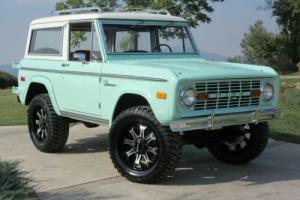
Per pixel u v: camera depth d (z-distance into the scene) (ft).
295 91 51.49
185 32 26.78
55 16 27.20
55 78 26.35
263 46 155.63
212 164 25.16
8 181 17.85
